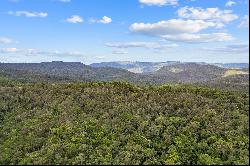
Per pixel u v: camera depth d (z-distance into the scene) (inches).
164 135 3629.4
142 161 3312.0
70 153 3336.6
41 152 3339.1
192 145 3511.3
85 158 3250.5
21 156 3422.7
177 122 3875.5
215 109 4215.1
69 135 3681.1
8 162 3385.8
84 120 4040.4
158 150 3486.7
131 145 3469.5
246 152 3316.9
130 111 4183.1
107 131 3750.0
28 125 4106.8
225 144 3435.0
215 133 3681.1
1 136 4018.2
